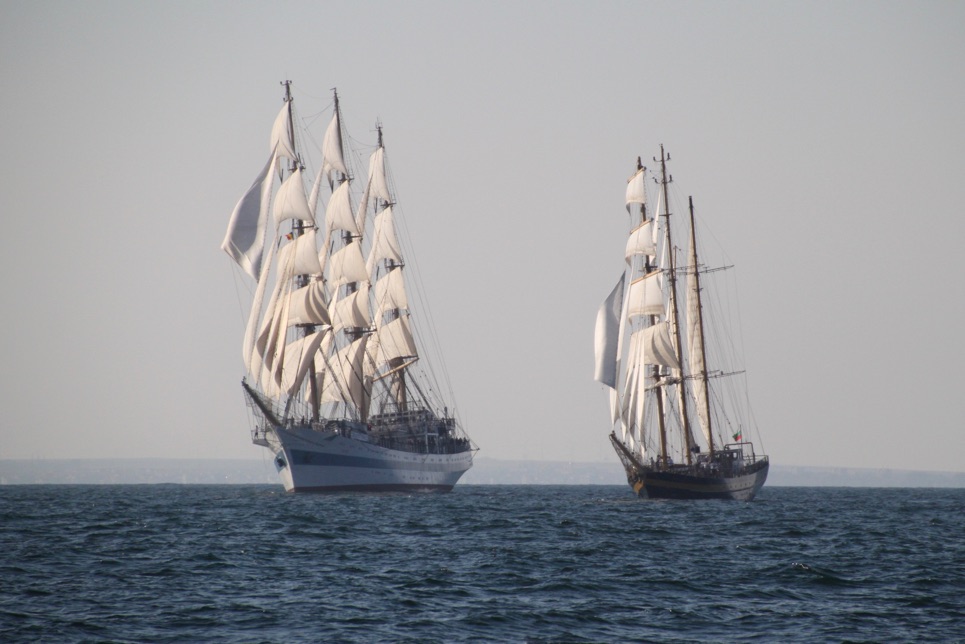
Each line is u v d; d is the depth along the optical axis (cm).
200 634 17750
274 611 19412
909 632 18325
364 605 19988
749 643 17538
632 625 18750
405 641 17338
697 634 18138
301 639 17425
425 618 18950
